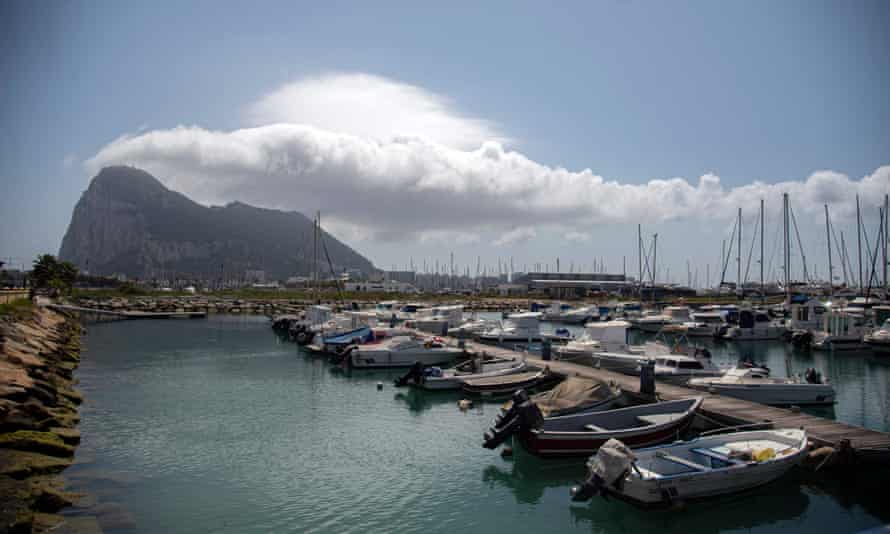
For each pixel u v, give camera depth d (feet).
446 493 60.75
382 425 86.12
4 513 47.34
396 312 241.96
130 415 91.09
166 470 66.08
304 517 54.54
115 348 176.86
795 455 58.49
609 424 73.26
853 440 64.03
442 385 108.88
